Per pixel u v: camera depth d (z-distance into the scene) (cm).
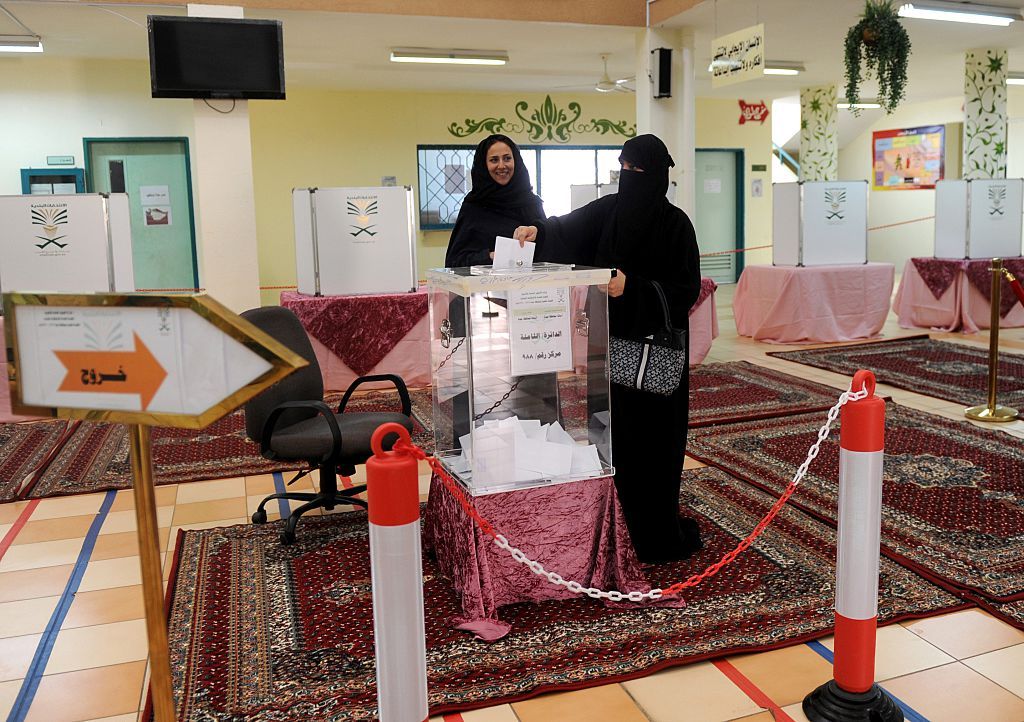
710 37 816
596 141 1220
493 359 239
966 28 796
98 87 909
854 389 196
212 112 632
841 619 202
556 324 245
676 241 275
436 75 1009
